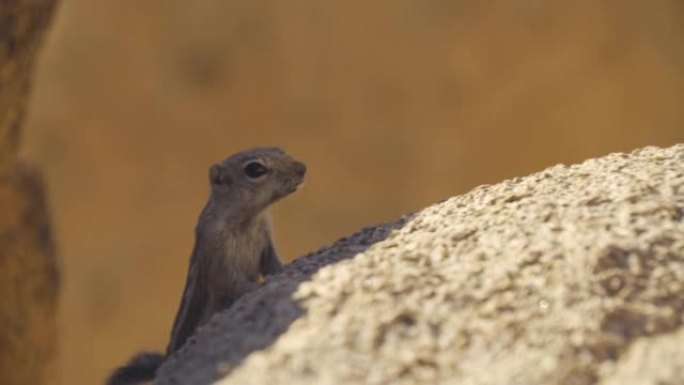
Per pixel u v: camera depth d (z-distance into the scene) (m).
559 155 83.81
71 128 82.19
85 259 80.75
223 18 84.50
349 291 18.45
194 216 82.56
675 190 19.53
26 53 41.09
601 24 83.81
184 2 84.38
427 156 83.88
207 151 83.44
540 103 83.75
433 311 17.44
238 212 26.05
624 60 83.75
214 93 84.06
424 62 84.38
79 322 79.69
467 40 84.38
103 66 83.44
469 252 18.86
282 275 20.14
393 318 17.34
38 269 46.78
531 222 19.27
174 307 81.19
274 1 84.81
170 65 83.94
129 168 82.62
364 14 84.88
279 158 26.39
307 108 84.19
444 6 84.81
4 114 41.22
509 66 83.81
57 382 48.59
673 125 83.62
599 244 17.97
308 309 18.34
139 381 23.44
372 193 83.56
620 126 83.25
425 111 84.19
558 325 16.62
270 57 84.31
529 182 21.31
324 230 82.94
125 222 81.81
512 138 83.62
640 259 17.59
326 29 84.88
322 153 83.88
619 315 16.61
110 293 80.50
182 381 17.89
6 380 45.03
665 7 84.62
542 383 15.66
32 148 81.44
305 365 16.77
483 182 83.75
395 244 19.98
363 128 84.06
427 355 16.56
